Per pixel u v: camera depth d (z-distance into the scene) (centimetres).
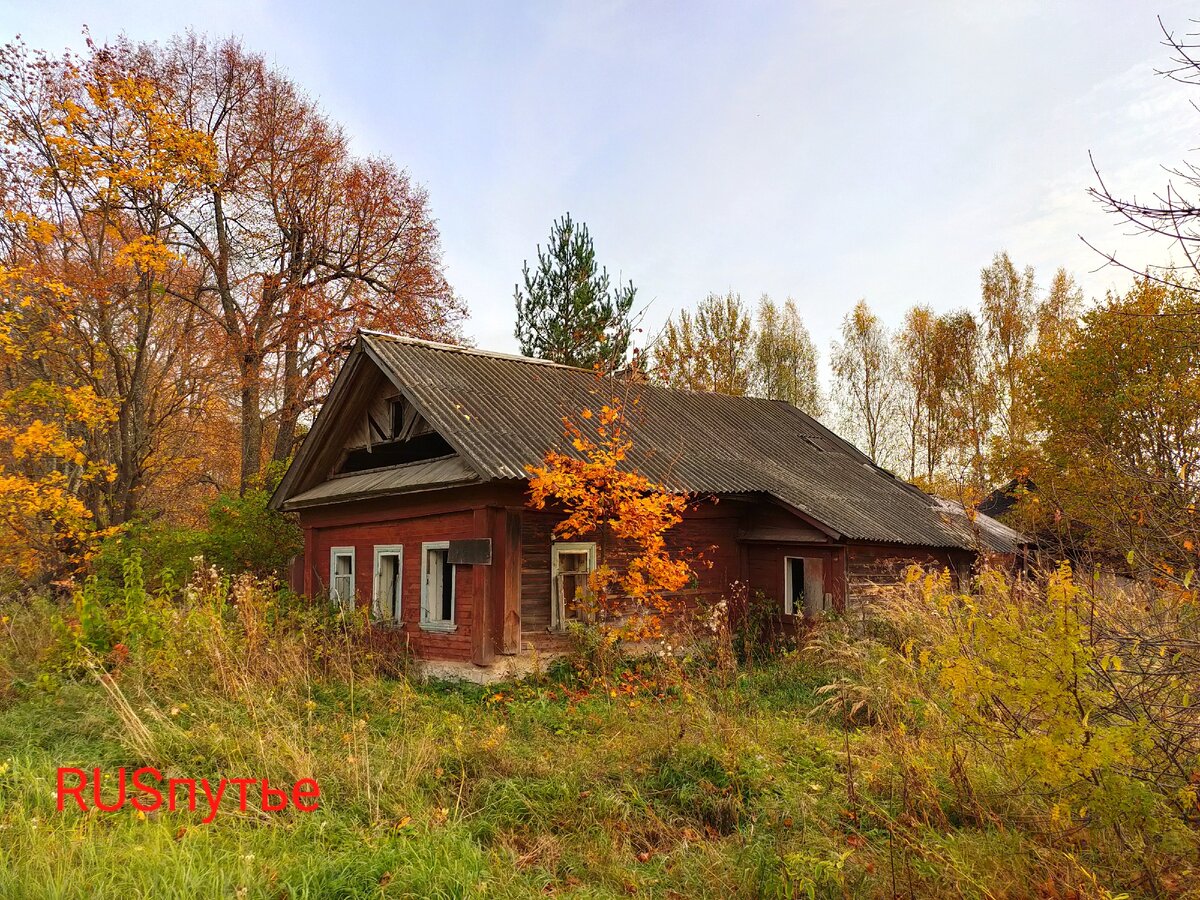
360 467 1570
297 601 1438
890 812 574
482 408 1307
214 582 1212
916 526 1555
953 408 3528
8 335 1716
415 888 479
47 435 1641
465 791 665
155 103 1933
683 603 1382
